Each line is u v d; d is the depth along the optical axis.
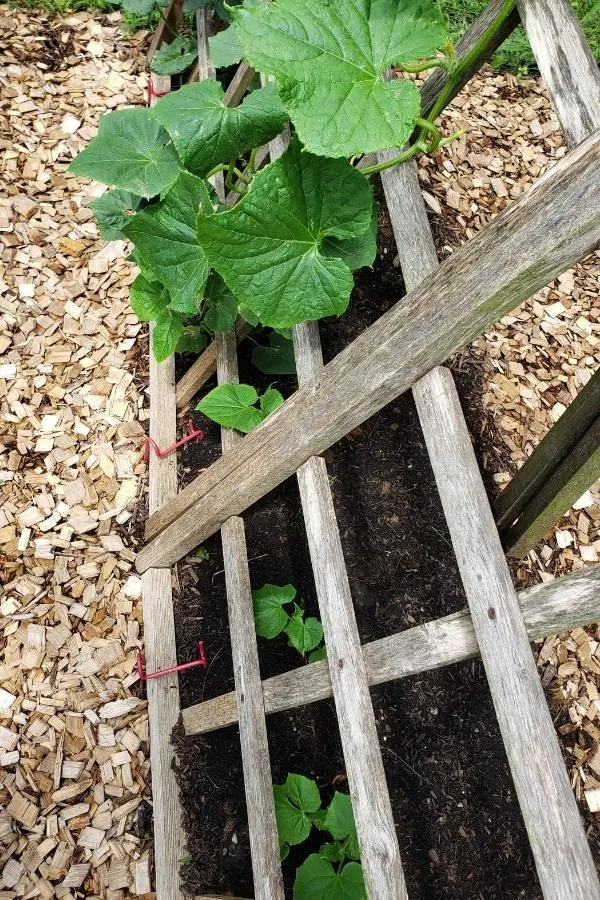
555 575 1.08
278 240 0.61
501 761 0.94
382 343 0.58
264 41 0.50
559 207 0.44
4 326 1.13
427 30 0.56
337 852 0.80
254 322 0.90
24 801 0.85
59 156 1.30
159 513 0.98
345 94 0.52
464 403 1.17
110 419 1.10
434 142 0.68
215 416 0.91
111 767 0.89
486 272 0.49
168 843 0.84
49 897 0.81
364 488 1.08
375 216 0.76
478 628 0.51
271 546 1.04
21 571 0.97
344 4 0.53
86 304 1.18
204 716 0.85
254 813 0.72
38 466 1.04
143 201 0.95
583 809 0.95
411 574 1.04
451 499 0.55
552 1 0.53
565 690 1.02
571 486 0.77
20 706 0.90
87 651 0.94
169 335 0.90
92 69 1.40
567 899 0.41
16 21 1.40
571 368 1.27
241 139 0.72
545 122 1.53
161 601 0.97
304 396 0.68
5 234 1.20
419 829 0.89
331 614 0.65
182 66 1.32
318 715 0.95
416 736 0.94
